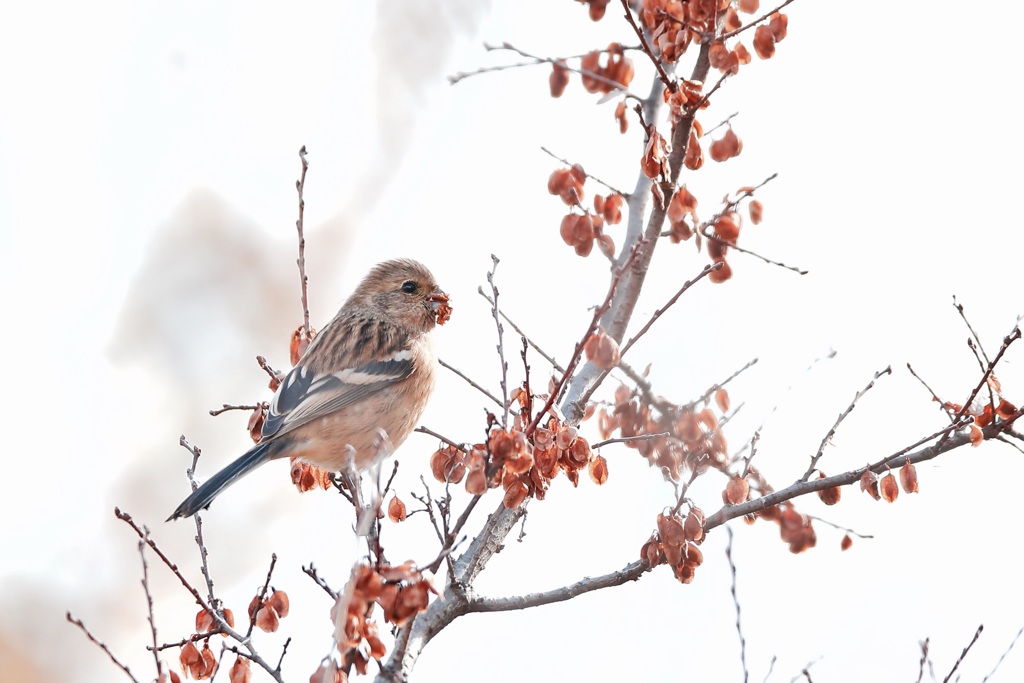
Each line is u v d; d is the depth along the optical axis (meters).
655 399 11.20
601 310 10.56
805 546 12.04
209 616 10.40
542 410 10.68
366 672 9.41
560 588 10.96
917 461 11.46
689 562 10.71
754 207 12.45
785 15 11.82
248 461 12.05
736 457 11.55
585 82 12.16
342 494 11.70
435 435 11.54
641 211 12.91
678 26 11.56
